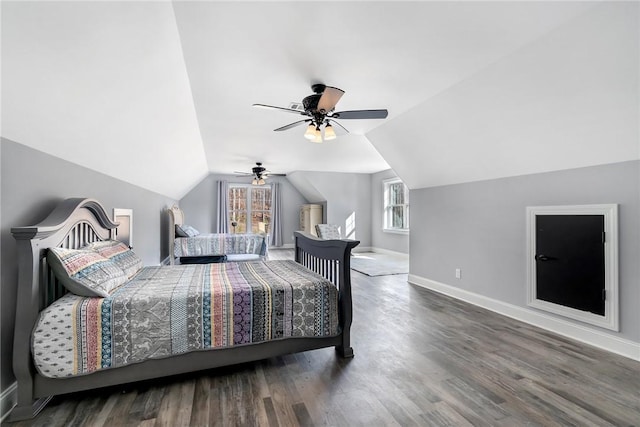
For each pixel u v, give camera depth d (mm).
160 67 2197
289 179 9266
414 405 1765
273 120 3777
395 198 7855
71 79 1677
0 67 1322
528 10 1757
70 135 2066
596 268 2549
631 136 2223
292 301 2156
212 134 4414
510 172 3275
